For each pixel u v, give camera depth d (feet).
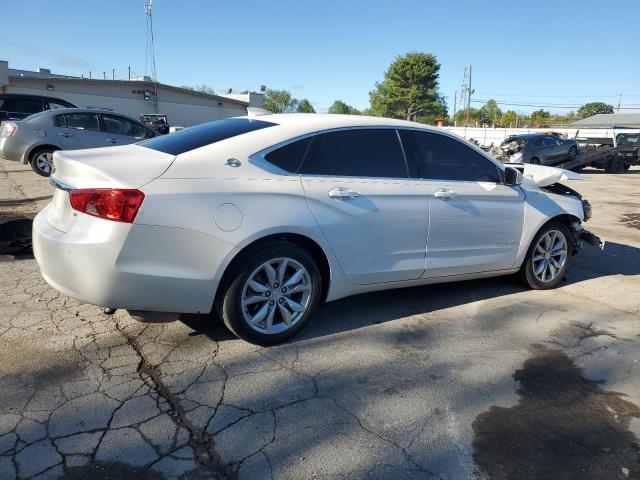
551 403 9.87
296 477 7.64
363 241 12.38
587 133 134.41
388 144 13.24
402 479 7.69
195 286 10.42
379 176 12.86
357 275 12.54
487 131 136.77
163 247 10.02
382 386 10.25
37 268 16.66
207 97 160.66
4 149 34.96
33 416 8.77
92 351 11.12
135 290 10.02
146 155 11.09
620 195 42.45
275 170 11.45
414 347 12.04
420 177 13.57
